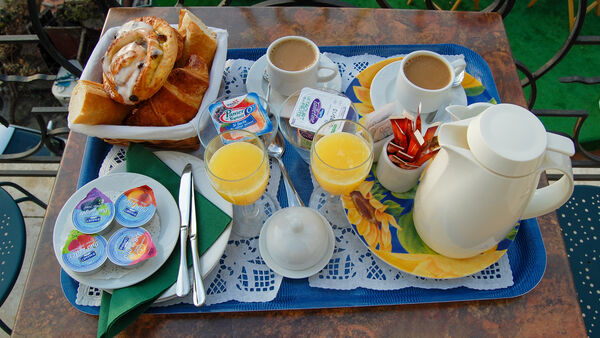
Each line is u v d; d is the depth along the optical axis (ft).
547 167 1.80
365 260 2.52
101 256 2.33
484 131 1.81
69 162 2.96
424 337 2.34
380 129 2.55
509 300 2.42
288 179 2.79
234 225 2.66
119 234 2.38
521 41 7.14
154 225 2.51
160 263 2.38
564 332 2.33
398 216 2.59
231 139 2.56
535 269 2.48
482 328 2.35
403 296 2.42
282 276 2.47
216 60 2.89
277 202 2.79
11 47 6.19
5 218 3.94
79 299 2.40
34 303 2.44
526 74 4.12
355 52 3.38
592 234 3.75
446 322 2.37
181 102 2.66
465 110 2.11
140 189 2.53
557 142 1.78
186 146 2.88
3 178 6.33
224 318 2.39
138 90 2.51
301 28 3.52
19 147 5.33
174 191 2.69
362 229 2.54
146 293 2.29
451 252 2.35
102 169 2.89
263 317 2.39
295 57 2.93
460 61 2.92
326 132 2.59
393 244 2.50
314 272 2.43
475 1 7.38
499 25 3.52
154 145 2.85
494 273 2.46
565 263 2.53
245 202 2.46
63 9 6.07
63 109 4.47
